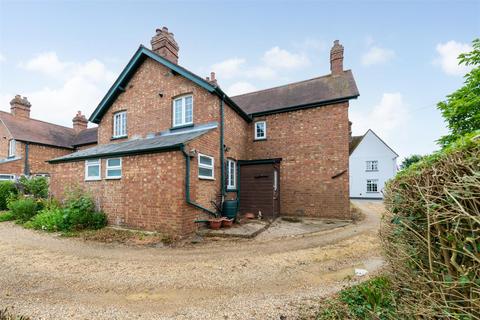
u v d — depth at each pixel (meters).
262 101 13.38
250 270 4.21
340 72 12.46
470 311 1.44
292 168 11.20
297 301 3.03
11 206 9.62
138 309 2.89
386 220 2.71
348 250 5.48
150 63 11.16
